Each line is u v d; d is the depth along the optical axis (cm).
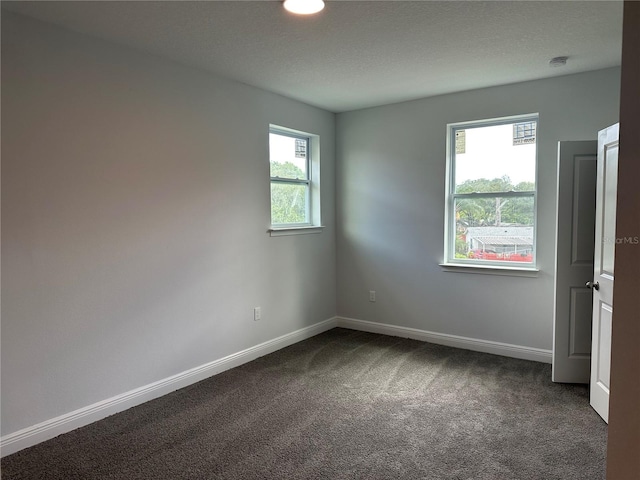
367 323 490
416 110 438
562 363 334
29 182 245
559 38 281
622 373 159
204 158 345
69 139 261
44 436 255
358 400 309
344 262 503
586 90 354
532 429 266
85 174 270
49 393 258
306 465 231
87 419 276
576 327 328
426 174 437
